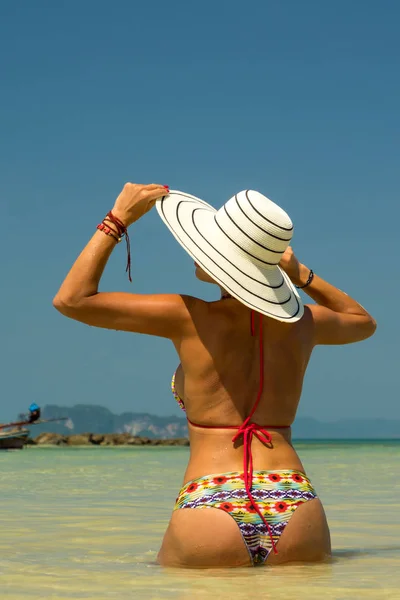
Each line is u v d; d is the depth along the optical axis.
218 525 3.12
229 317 3.35
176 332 3.33
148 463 17.94
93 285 3.28
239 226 3.26
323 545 3.29
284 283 3.40
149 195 3.39
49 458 22.48
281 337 3.38
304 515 3.20
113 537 4.79
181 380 3.53
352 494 8.11
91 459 21.27
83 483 10.31
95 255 3.29
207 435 3.28
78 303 3.25
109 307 3.26
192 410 3.32
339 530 5.09
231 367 3.30
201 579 2.95
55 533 4.98
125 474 12.70
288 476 3.25
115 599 2.66
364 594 2.69
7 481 10.77
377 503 7.07
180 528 3.20
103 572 3.37
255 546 3.15
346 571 3.17
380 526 5.32
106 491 8.77
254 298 3.22
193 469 3.28
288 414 3.36
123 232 3.37
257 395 3.30
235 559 3.13
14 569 3.51
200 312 3.33
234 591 2.73
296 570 3.11
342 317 3.65
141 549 4.25
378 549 4.17
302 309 3.40
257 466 3.23
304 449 37.12
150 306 3.29
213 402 3.28
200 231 3.36
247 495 3.16
